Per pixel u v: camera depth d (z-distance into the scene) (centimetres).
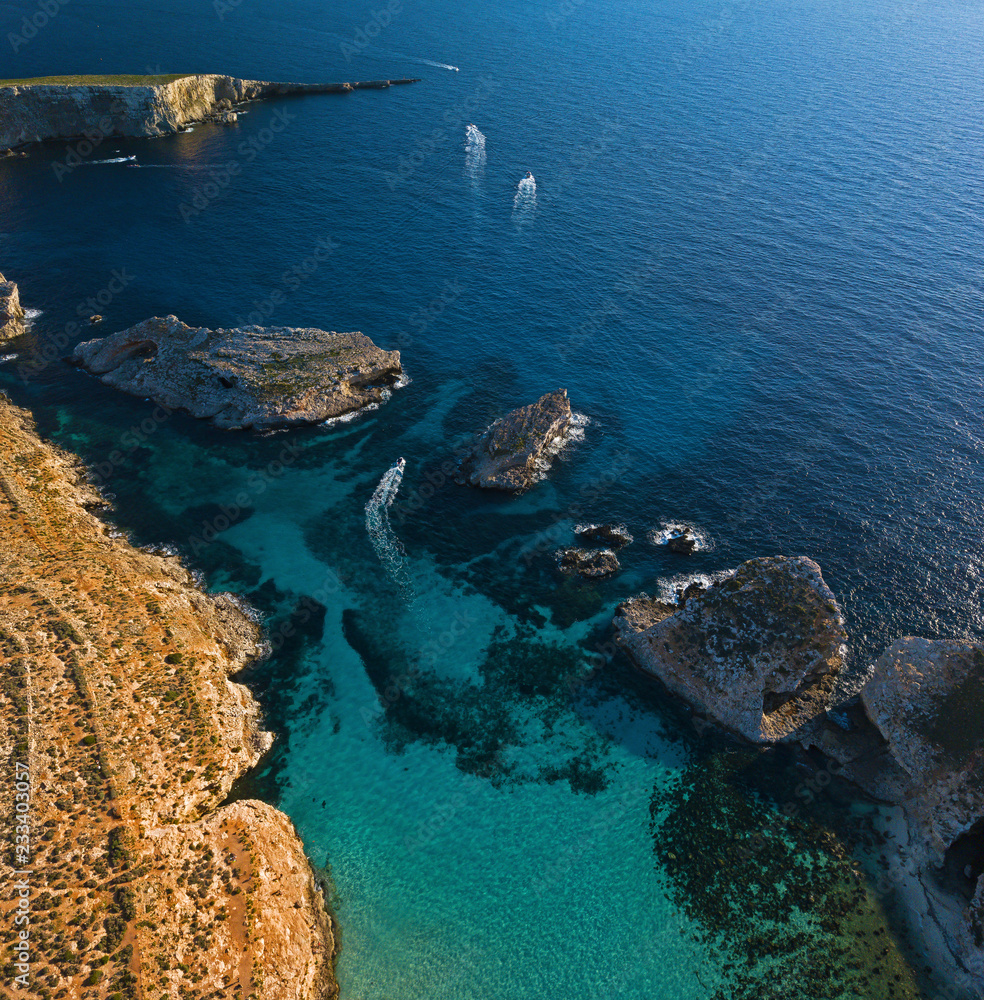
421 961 4756
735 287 11819
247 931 4550
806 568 6562
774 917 5016
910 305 11431
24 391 9212
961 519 7994
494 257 12319
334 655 6588
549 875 5206
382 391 9544
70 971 4044
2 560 6400
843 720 6184
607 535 7719
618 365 10169
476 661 6600
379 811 5522
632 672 6594
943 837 5319
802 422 9275
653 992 4659
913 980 4744
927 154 16588
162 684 5753
